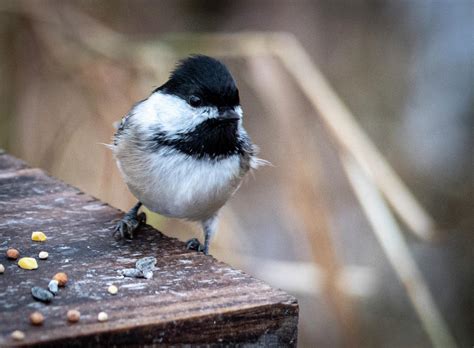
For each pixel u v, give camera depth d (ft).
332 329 38.65
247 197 42.80
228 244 32.81
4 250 20.35
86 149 34.37
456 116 43.34
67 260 19.98
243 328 17.13
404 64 44.98
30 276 18.67
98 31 35.76
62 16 35.96
